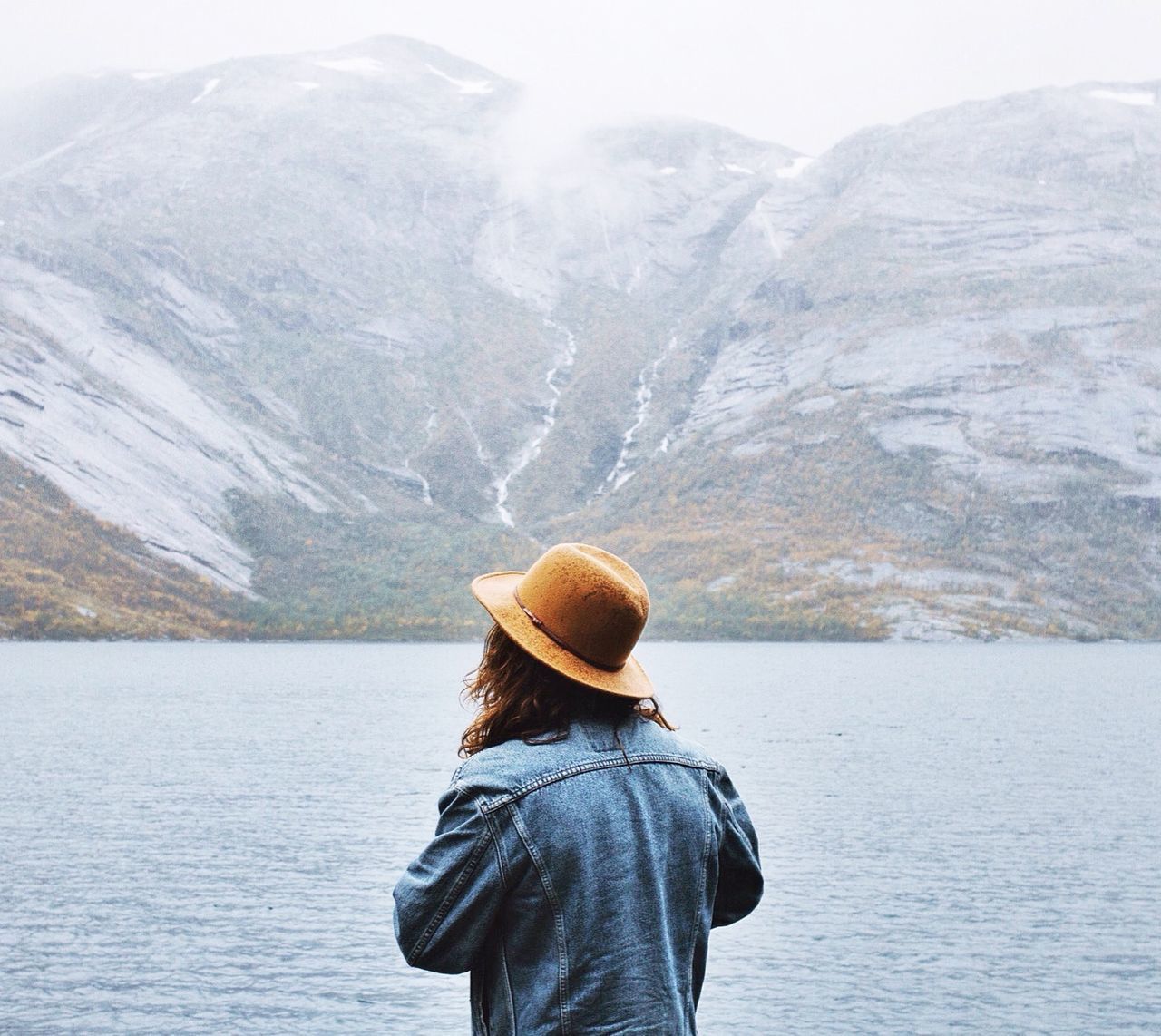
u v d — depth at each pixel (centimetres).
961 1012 2025
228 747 6606
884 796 4706
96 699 10150
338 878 3106
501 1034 267
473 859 268
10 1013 2020
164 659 18025
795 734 7200
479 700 297
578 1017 261
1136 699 10350
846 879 3119
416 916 271
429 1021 1969
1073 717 8656
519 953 269
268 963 2319
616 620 284
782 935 2528
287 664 17012
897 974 2242
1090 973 2256
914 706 9425
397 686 12312
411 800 4550
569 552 293
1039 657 18538
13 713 8788
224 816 4188
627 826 273
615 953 263
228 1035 1902
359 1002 2073
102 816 4197
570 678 279
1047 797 4725
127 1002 2081
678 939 275
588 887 266
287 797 4662
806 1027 1944
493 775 274
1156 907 2809
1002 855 3475
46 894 2933
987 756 6178
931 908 2789
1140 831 3916
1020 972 2261
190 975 2234
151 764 5803
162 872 3200
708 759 302
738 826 303
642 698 290
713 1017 2000
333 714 8831
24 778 5253
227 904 2812
